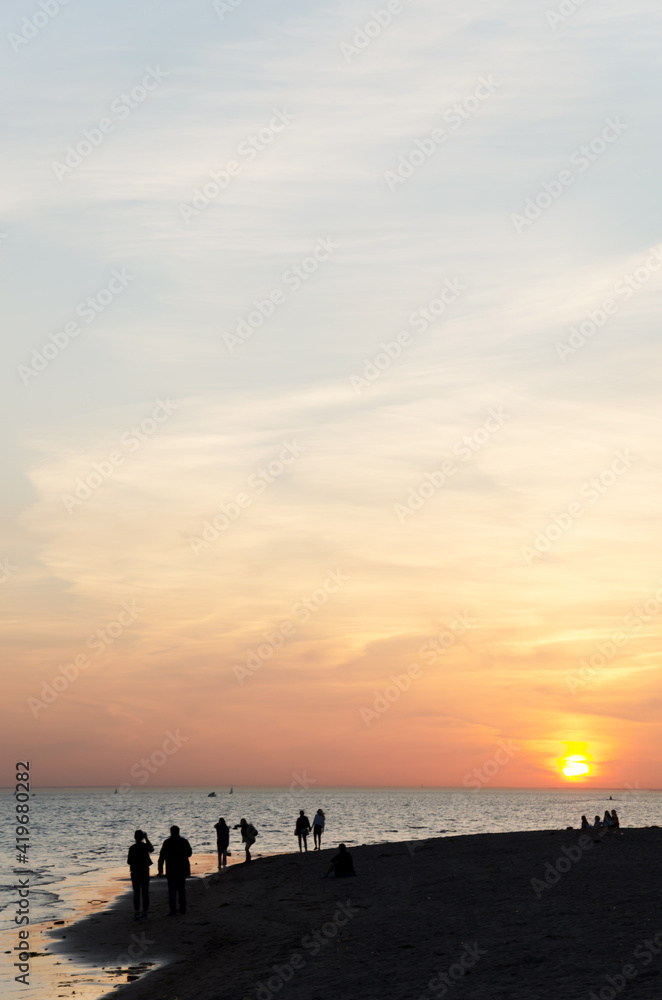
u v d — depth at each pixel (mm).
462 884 28125
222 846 41969
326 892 29719
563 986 14477
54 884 41344
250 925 24531
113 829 108312
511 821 130375
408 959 17969
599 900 22594
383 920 23094
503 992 14453
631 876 26391
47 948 22938
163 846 27781
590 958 16297
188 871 27656
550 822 126125
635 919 19641
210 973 18875
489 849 38000
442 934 20297
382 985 15945
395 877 31688
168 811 192500
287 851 62562
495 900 24312
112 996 17500
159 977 18984
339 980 16750
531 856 33844
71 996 17609
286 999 15664
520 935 19078
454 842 43469
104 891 37906
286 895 29844
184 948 22156
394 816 153125
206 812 184000
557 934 18703
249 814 167375
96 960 21266
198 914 27312
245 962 19672
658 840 36781
